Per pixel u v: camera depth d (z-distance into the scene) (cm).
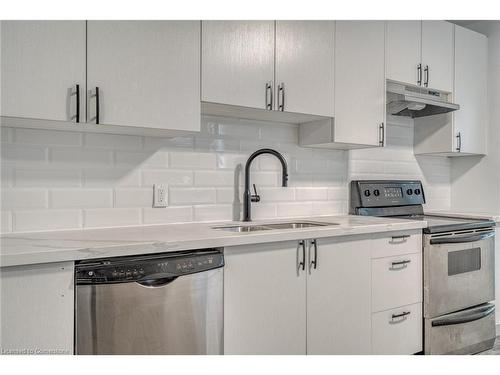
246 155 239
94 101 158
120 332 138
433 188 341
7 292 123
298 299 186
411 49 270
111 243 145
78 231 182
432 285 237
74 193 187
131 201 202
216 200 229
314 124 247
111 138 197
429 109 294
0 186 171
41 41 148
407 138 324
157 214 210
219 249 165
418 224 230
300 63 217
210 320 157
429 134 317
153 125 172
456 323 246
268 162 249
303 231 184
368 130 246
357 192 284
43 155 180
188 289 151
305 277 188
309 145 256
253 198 236
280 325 180
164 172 212
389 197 297
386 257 220
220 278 161
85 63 157
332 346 197
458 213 296
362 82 243
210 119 227
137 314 141
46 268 128
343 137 235
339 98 233
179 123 179
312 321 190
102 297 136
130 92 167
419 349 235
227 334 165
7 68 142
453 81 298
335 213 280
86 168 191
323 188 274
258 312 173
